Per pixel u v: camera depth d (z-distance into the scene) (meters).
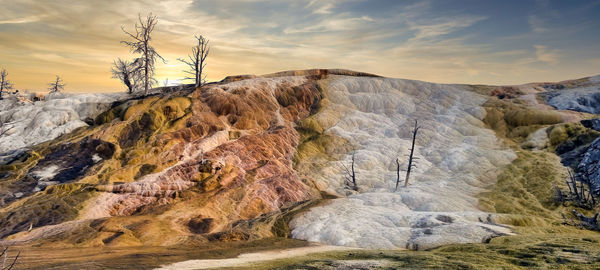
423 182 53.06
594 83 76.56
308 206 45.50
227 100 65.69
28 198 43.56
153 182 47.34
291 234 40.00
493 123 66.81
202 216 42.25
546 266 24.66
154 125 58.84
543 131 61.19
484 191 50.41
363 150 60.66
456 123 66.75
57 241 34.25
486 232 35.53
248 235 38.59
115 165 51.28
